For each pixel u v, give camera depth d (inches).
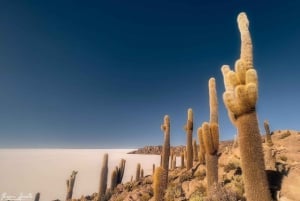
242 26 279.4
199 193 463.8
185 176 636.7
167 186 597.3
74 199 1090.1
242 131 251.1
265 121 927.7
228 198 341.1
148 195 658.2
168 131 631.8
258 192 232.1
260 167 237.9
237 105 255.8
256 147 243.0
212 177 387.9
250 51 268.8
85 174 2276.1
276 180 351.9
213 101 427.5
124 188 939.3
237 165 482.0
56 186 1889.8
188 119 771.4
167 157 612.4
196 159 928.3
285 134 1000.9
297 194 310.8
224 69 309.0
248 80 252.7
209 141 396.2
